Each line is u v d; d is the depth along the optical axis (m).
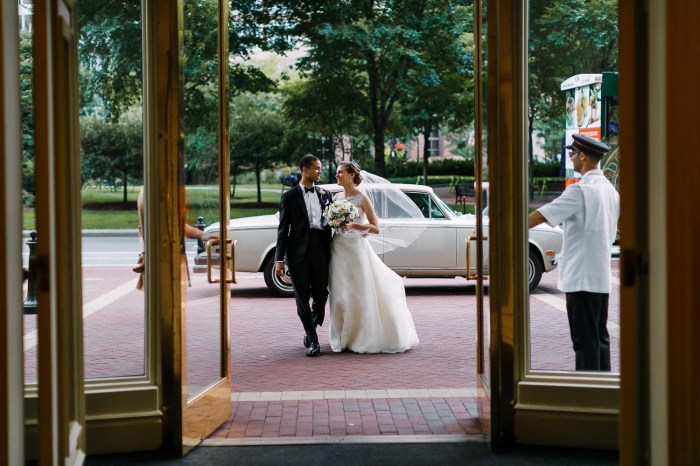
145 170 4.78
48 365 3.33
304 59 21.19
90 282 6.13
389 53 20.17
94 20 4.78
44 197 3.30
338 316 7.82
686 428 3.11
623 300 3.31
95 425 4.74
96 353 4.84
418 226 10.75
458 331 8.82
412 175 35.09
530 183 5.06
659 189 3.24
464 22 20.52
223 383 5.45
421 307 10.33
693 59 3.07
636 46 3.27
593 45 6.39
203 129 5.14
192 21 4.88
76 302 4.07
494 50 4.79
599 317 5.08
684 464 3.12
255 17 20.28
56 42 3.47
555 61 5.65
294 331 8.88
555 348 5.00
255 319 9.56
